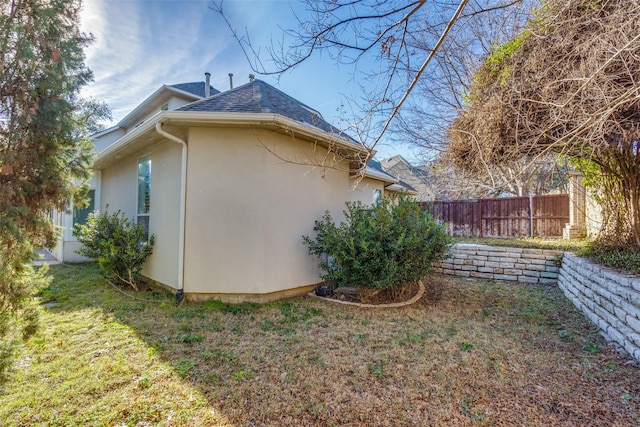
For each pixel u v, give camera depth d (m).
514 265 7.40
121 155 7.74
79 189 4.51
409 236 5.21
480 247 7.85
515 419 2.43
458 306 5.42
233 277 5.41
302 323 4.54
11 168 3.53
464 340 3.93
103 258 6.01
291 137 5.84
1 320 2.96
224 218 5.43
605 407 2.55
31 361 3.35
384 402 2.66
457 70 9.34
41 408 2.58
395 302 5.63
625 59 3.31
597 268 4.49
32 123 3.65
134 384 2.92
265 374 3.11
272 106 5.95
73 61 3.84
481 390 2.83
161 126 5.24
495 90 5.24
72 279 7.16
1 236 3.42
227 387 2.88
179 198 5.59
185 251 5.45
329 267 5.75
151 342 3.83
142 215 7.14
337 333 4.16
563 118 3.54
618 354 3.45
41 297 5.66
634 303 3.37
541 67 4.30
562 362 3.33
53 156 3.92
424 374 3.10
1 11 3.42
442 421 2.42
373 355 3.52
